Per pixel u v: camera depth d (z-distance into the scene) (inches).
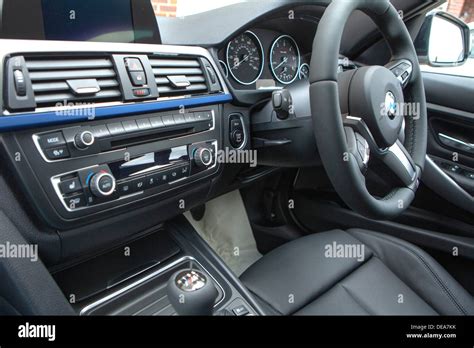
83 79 28.0
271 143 41.6
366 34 56.3
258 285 40.0
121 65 30.2
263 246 64.6
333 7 31.6
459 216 51.1
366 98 32.5
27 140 25.5
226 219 63.3
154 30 36.6
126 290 35.3
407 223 53.5
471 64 58.9
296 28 50.4
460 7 151.1
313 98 31.4
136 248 38.9
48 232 28.6
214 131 38.5
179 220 43.0
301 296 38.2
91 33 32.7
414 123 40.3
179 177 35.4
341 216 55.5
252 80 48.3
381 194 53.7
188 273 29.6
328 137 31.4
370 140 33.7
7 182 25.9
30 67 25.7
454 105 53.7
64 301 29.3
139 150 31.8
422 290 40.3
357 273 40.8
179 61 35.6
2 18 27.4
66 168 27.3
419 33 57.4
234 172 44.7
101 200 29.5
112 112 29.5
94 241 32.2
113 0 33.4
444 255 49.7
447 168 55.5
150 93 31.8
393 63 39.1
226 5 42.1
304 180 58.4
